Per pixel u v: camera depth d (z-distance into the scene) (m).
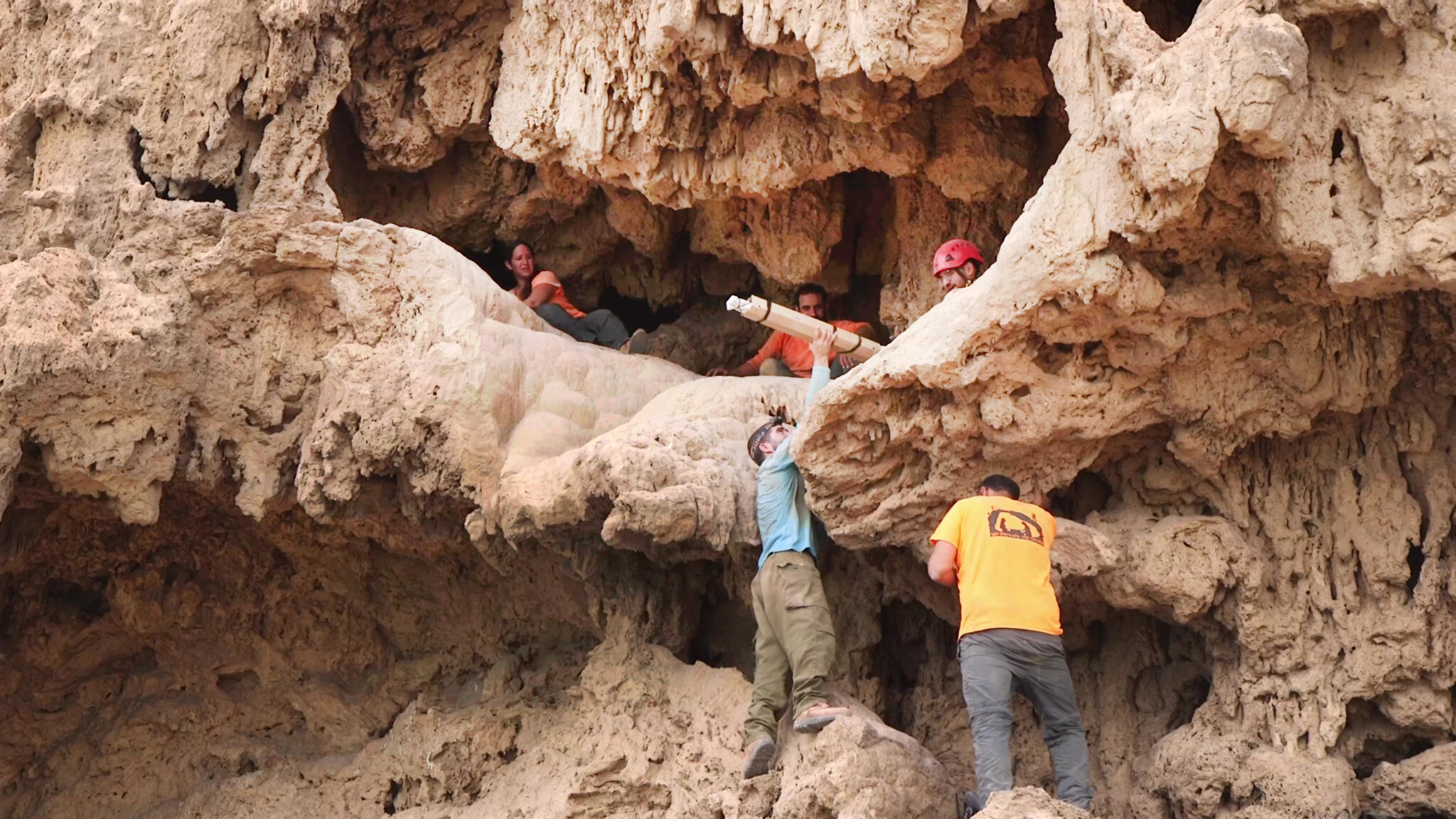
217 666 7.80
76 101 7.08
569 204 8.12
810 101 6.69
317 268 6.59
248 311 6.62
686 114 6.95
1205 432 5.60
